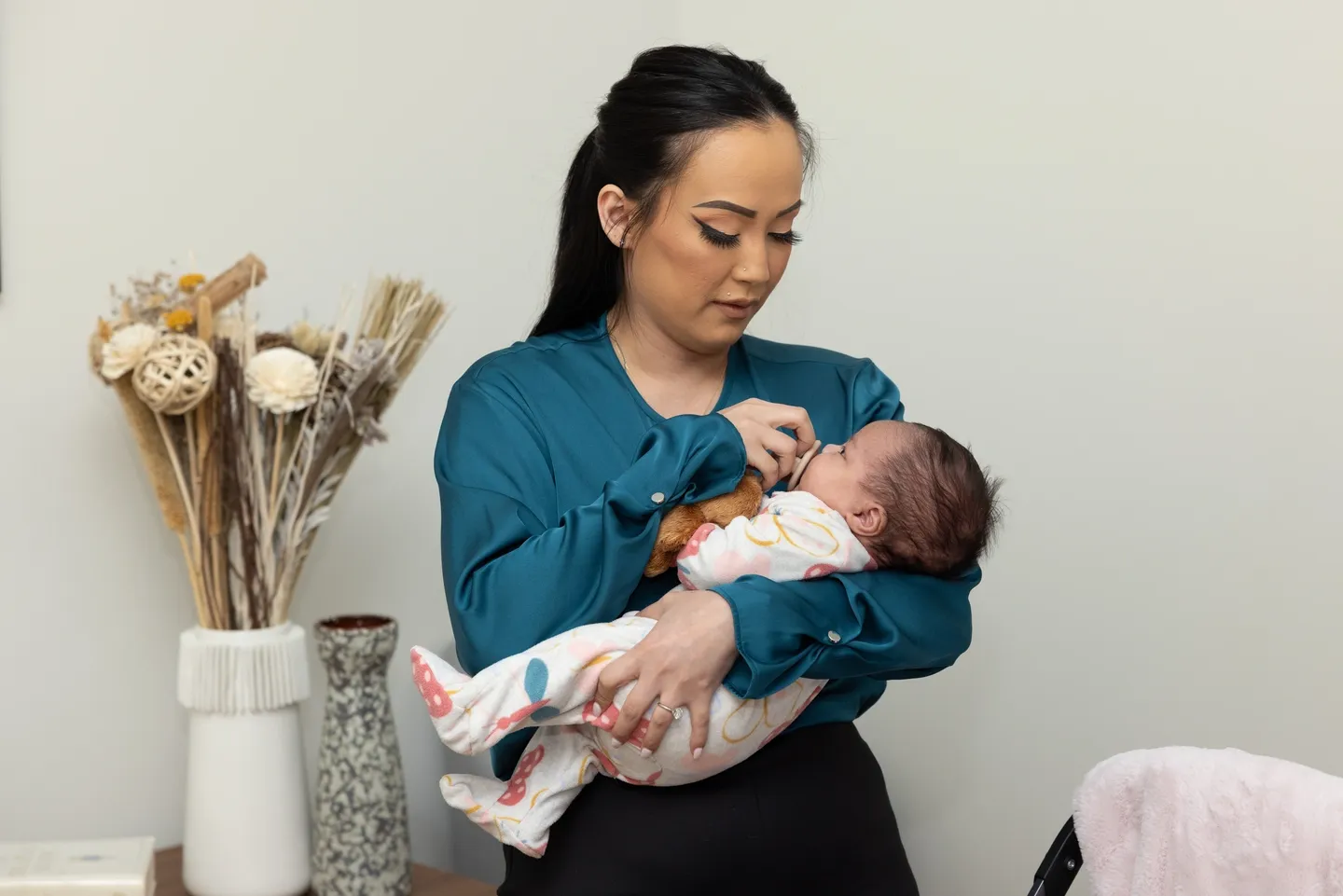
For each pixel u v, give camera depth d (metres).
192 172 1.91
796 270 2.35
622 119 1.27
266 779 1.75
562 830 1.28
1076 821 1.18
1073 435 1.96
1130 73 1.88
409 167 2.16
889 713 2.22
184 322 1.65
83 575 1.84
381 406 1.81
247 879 1.73
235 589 1.78
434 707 1.18
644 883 1.22
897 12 2.17
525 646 1.19
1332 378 1.70
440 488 1.29
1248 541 1.78
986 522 1.32
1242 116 1.77
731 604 1.18
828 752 1.31
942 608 1.29
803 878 1.25
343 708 1.79
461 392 1.34
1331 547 1.71
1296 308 1.73
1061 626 1.98
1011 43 2.02
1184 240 1.84
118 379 1.63
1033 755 2.02
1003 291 2.04
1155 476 1.88
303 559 1.82
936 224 2.13
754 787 1.25
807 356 1.49
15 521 1.78
